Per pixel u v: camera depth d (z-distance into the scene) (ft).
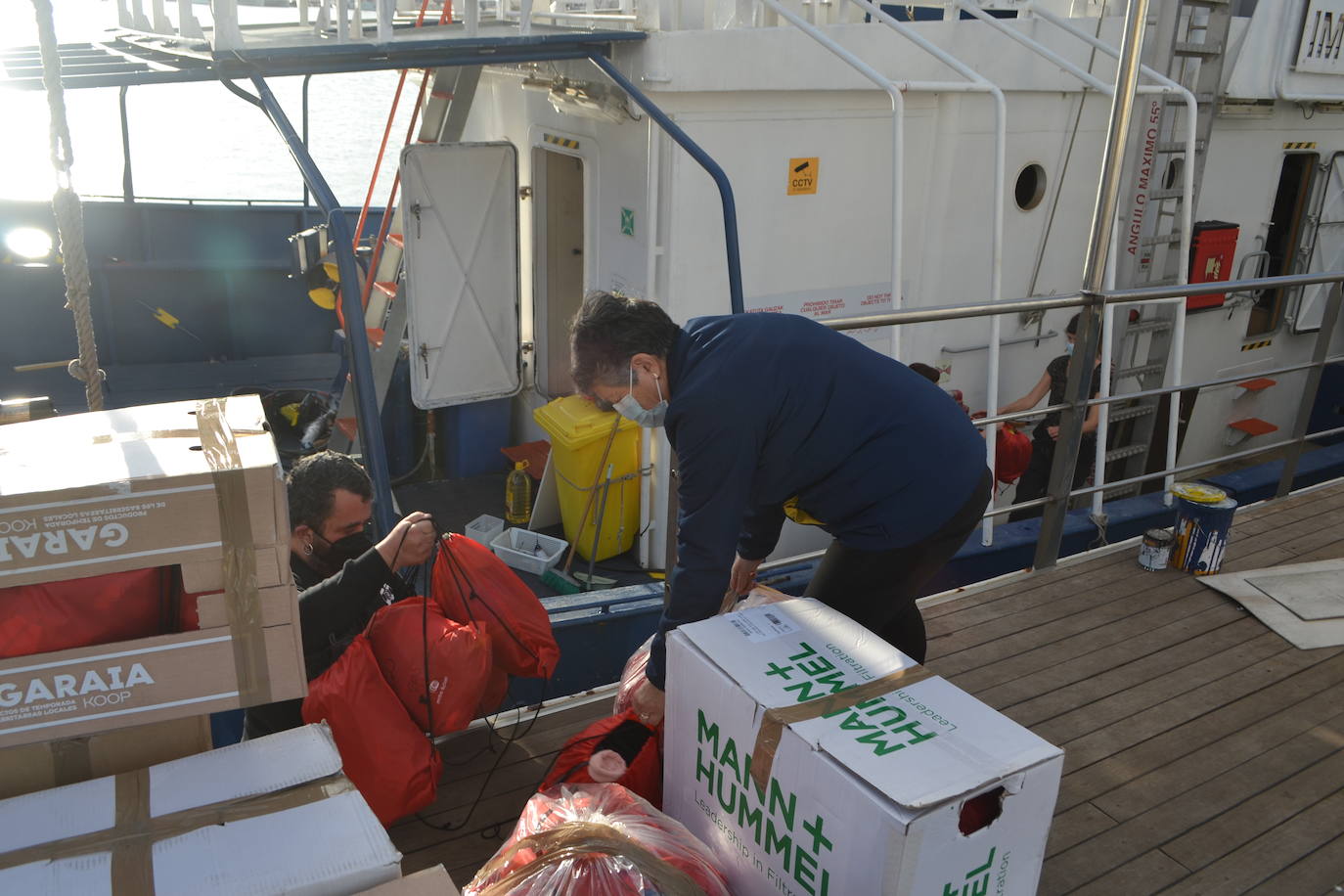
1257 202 25.03
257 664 5.76
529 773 8.95
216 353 28.17
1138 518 20.54
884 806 5.27
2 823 5.24
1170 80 20.13
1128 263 22.44
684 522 6.89
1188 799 8.76
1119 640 11.40
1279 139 24.70
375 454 10.13
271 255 30.40
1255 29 22.48
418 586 9.86
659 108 16.99
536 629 8.87
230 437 5.90
